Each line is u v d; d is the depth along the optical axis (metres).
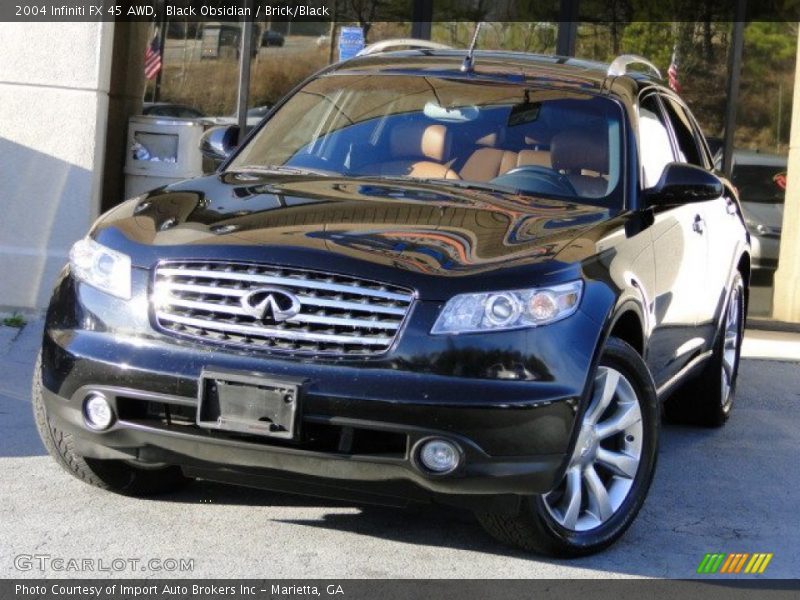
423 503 4.33
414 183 5.19
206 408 4.23
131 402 4.41
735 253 6.95
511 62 5.98
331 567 4.45
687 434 7.00
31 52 8.61
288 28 10.20
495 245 4.43
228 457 4.30
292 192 4.97
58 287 4.68
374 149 5.52
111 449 4.64
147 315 4.38
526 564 4.60
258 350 4.24
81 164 8.71
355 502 4.88
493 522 4.55
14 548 4.47
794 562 4.86
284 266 4.27
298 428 4.14
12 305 8.71
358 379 4.13
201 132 9.98
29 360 7.54
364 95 5.81
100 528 4.72
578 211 4.98
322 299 4.22
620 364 4.68
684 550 4.90
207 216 4.66
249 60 10.17
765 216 10.35
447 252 4.34
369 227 4.52
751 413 7.62
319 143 5.64
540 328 4.22
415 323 4.16
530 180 5.26
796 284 10.30
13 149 8.67
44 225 8.72
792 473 6.23
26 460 5.50
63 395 4.48
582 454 4.62
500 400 4.12
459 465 4.14
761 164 10.34
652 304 5.13
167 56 10.05
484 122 5.52
